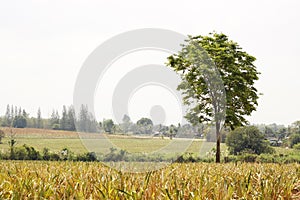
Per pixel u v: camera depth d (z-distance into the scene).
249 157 38.91
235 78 27.31
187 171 9.70
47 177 8.29
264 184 7.45
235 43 29.91
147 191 6.62
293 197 7.35
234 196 6.80
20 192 6.63
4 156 32.91
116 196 6.32
